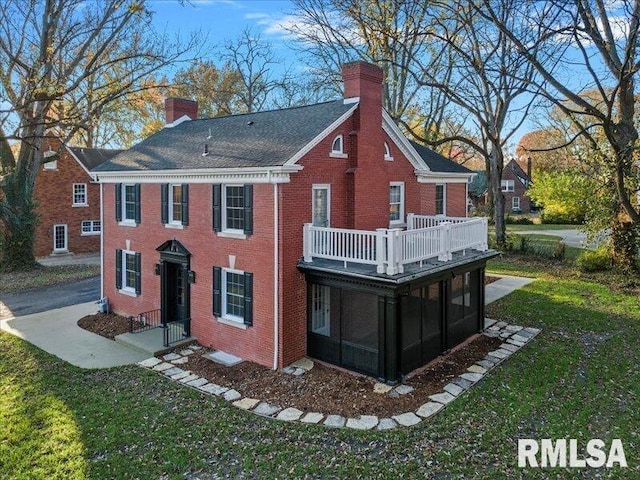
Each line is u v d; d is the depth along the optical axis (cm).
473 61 2097
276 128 1630
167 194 1669
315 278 1382
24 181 2881
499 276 2430
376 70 1612
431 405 1103
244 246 1429
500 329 1633
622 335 1525
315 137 1413
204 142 1758
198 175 1516
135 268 1834
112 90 2812
